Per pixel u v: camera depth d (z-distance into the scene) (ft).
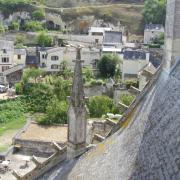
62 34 637.30
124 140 69.05
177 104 57.77
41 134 305.32
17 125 353.51
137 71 472.44
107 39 593.42
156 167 52.19
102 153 73.67
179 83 62.03
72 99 88.33
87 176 70.23
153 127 60.90
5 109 385.29
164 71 73.72
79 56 89.10
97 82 420.36
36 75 440.86
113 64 494.18
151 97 72.49
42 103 398.01
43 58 513.45
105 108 332.39
